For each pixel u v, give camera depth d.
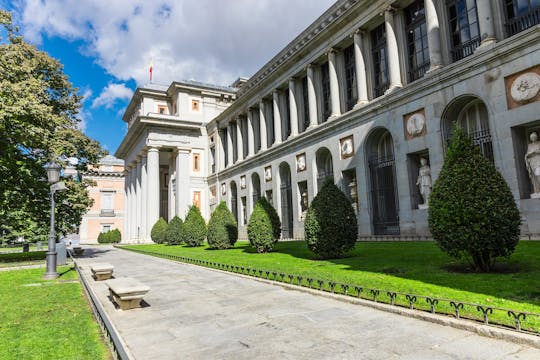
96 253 29.05
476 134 17.58
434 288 7.65
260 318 6.73
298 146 29.78
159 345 5.49
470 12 18.44
